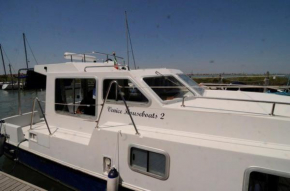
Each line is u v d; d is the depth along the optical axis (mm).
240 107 2514
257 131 2025
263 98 3215
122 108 2830
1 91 24281
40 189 3146
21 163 3967
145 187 2369
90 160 2783
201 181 2021
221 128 2186
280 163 1689
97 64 3861
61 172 3309
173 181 2174
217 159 1923
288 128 1911
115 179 2398
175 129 2438
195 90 3465
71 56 4426
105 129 2613
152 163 2309
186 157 2070
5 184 3295
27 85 4715
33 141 3471
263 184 1830
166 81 3297
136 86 2705
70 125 3449
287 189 1771
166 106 2535
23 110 11930
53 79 3570
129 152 2422
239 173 1846
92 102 3236
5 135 4039
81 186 3076
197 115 2305
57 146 3133
